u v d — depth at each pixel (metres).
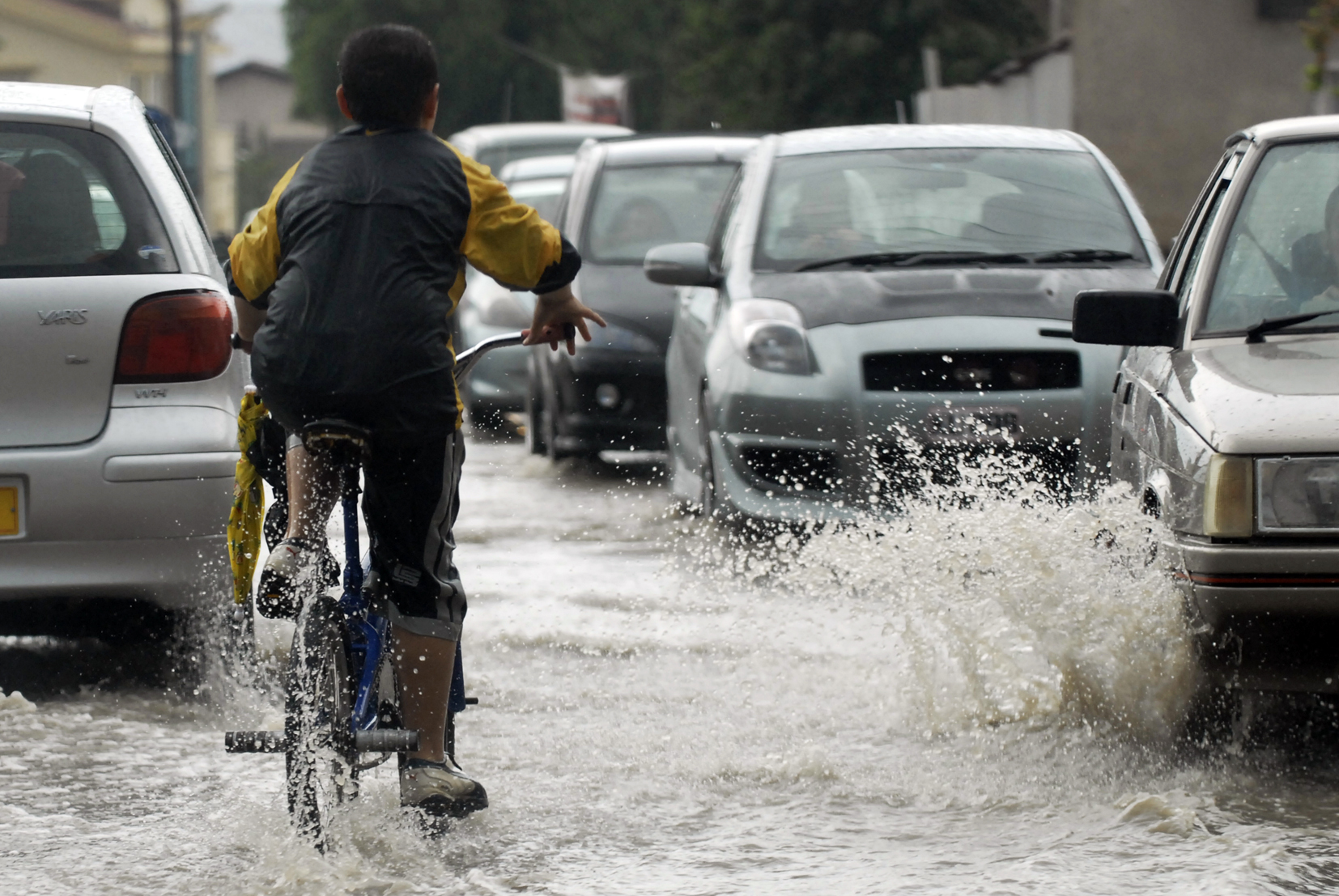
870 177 25.83
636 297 32.81
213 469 16.06
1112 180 25.81
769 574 21.56
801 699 16.06
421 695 12.10
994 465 21.30
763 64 98.06
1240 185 16.00
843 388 22.22
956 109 70.69
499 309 41.28
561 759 14.26
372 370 11.10
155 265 16.34
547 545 25.48
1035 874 11.28
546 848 12.02
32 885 11.26
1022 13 98.25
